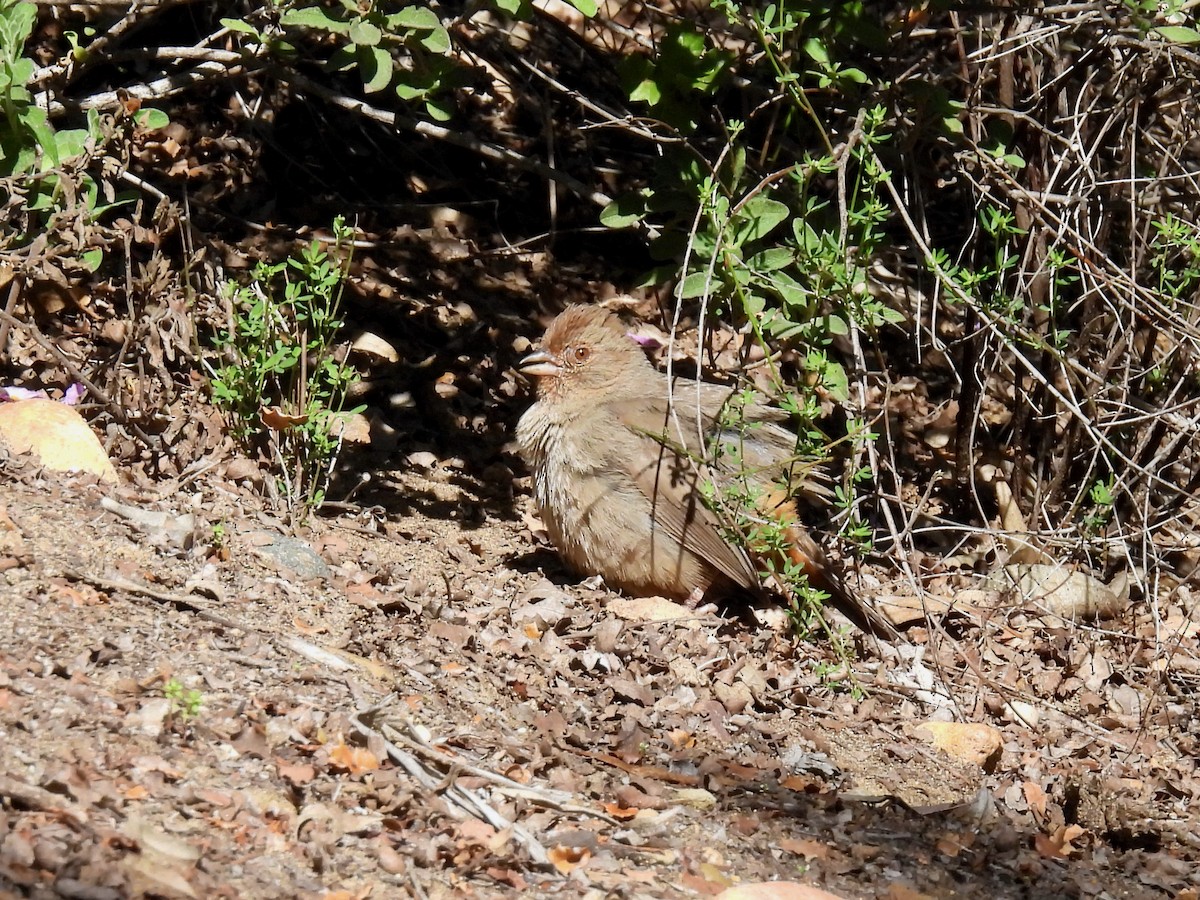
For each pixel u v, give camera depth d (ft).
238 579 29.73
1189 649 39.65
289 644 26.94
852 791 28.66
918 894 23.98
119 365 35.60
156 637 25.63
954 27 41.19
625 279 50.21
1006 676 36.70
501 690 28.84
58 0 40.42
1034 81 41.83
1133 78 41.27
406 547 36.42
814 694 33.27
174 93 45.62
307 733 23.56
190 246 39.22
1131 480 41.98
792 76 34.22
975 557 43.34
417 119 48.96
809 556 36.40
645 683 31.04
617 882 21.97
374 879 20.29
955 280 40.24
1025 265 41.01
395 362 44.47
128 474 33.22
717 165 34.01
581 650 32.22
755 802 26.53
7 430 31.96
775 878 23.68
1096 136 43.24
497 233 50.52
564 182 44.45
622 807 24.90
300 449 36.52
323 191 49.21
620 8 48.42
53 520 29.07
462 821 22.29
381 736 23.71
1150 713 35.83
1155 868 28.04
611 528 36.29
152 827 19.60
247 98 49.80
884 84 37.78
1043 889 25.72
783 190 39.91
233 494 34.50
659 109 37.81
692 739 29.07
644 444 36.19
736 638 35.01
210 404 36.88
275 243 46.24
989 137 41.52
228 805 20.86
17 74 35.37
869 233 34.86
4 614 24.80
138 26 44.45
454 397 44.21
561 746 26.91
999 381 48.37
